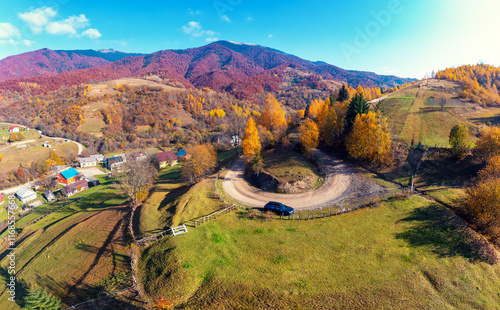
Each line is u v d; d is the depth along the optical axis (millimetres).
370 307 19797
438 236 28594
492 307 21266
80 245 38625
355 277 23031
